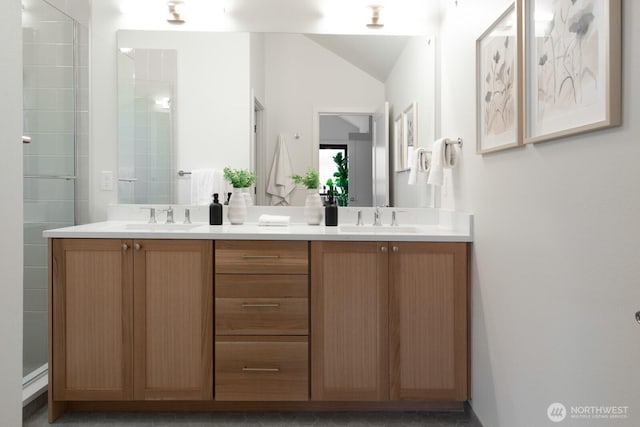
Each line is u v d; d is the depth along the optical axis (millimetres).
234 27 2920
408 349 2277
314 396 2270
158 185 2914
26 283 2822
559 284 1415
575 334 1326
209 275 2270
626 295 1102
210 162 2924
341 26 2939
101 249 2266
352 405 2391
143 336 2270
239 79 2926
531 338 1615
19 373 1205
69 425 2234
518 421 1731
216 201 2781
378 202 2951
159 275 2270
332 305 2271
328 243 2271
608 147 1170
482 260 2119
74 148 2871
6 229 1147
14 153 1181
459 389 2277
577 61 1297
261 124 2938
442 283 2277
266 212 2932
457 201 2531
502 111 1872
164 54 2908
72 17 2865
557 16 1411
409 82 2936
